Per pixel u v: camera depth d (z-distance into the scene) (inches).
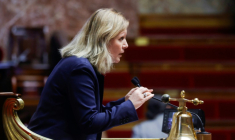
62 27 761.6
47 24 759.1
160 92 580.1
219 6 816.3
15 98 192.1
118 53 224.4
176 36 727.7
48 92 211.3
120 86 621.9
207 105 573.9
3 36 748.6
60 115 208.5
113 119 198.1
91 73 206.8
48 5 761.6
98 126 194.9
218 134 541.0
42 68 621.9
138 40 700.0
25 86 613.9
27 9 756.6
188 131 183.0
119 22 220.7
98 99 213.3
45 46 671.8
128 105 203.6
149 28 801.6
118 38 221.0
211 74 633.6
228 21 806.5
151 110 365.7
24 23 756.0
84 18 768.9
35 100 563.2
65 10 764.6
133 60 684.7
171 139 184.2
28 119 481.4
